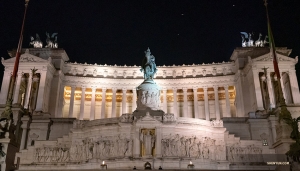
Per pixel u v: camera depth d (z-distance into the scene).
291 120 30.31
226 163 40.22
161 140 38.97
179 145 39.22
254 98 67.00
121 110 81.94
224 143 42.56
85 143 40.50
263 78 70.44
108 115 81.81
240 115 72.25
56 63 75.31
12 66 70.06
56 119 52.25
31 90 64.50
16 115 48.72
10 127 28.59
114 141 39.31
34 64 69.88
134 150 38.16
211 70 79.81
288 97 69.38
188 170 27.47
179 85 78.69
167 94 83.50
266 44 80.38
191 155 39.28
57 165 39.53
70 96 79.00
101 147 39.31
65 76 76.81
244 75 73.38
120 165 36.53
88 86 77.62
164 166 36.22
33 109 65.75
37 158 40.75
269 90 66.00
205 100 76.62
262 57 68.81
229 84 76.88
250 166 39.88
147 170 26.95
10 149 27.86
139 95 47.22
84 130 41.88
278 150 33.72
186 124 41.12
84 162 38.53
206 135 42.16
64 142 42.06
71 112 74.12
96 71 80.25
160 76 81.12
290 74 68.12
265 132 51.53
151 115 42.34
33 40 81.25
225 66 79.19
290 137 29.27
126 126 39.69
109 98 83.12
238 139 43.12
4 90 68.12
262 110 62.22
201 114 82.25
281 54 69.19
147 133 39.38
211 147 41.31
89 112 81.94
